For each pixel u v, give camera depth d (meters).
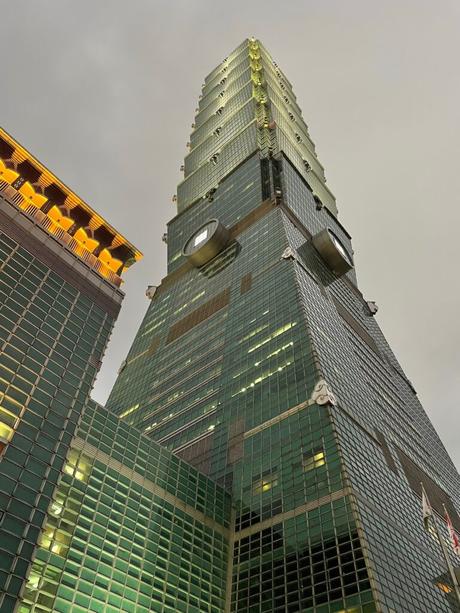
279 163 168.00
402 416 109.94
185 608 51.62
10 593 33.75
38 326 49.69
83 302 56.91
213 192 180.75
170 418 96.69
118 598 46.38
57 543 45.19
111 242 67.88
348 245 176.62
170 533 57.06
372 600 45.38
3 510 36.62
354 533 51.84
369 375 106.19
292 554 55.19
